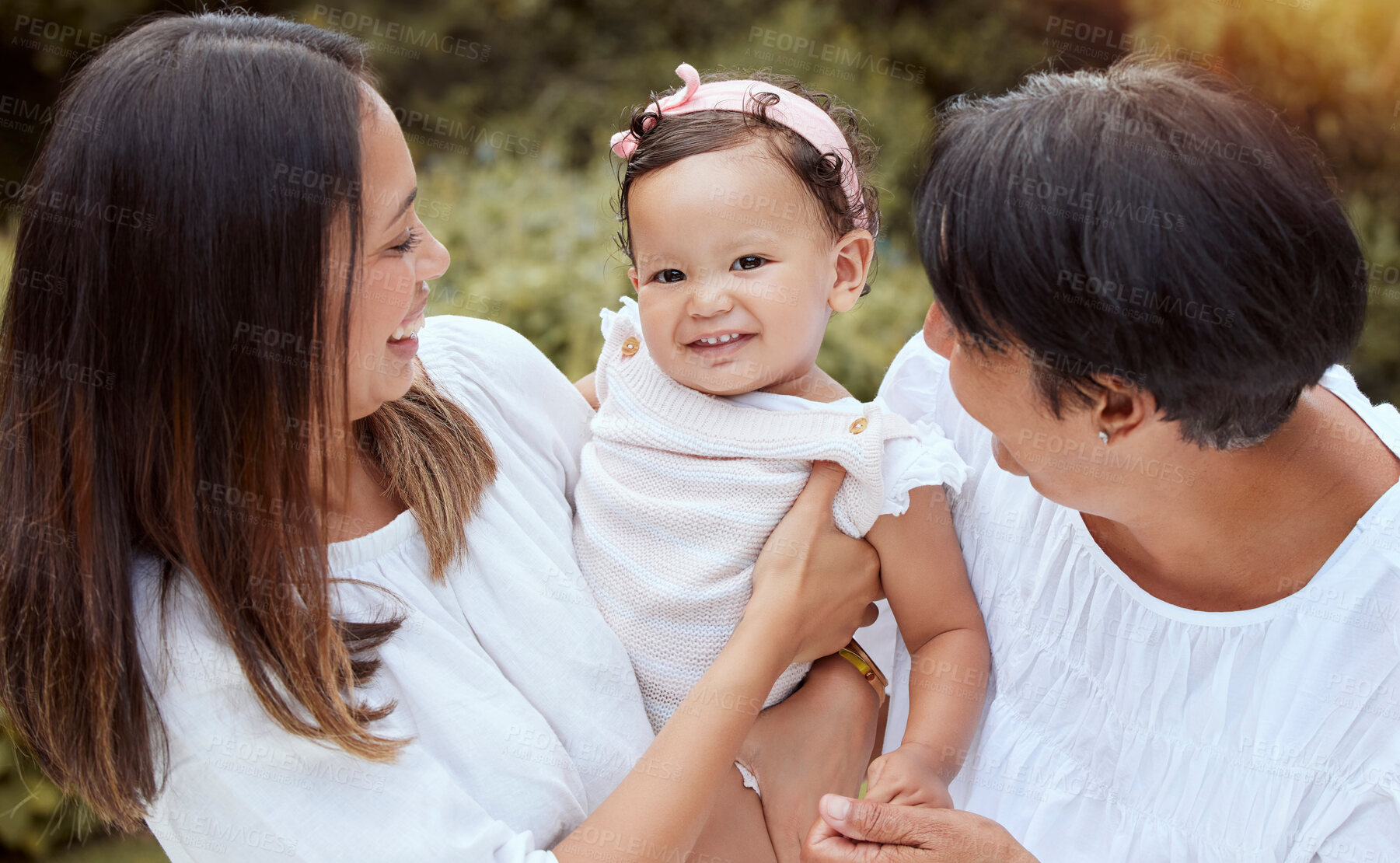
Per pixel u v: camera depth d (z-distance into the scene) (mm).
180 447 1002
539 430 1414
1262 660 1130
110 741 1015
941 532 1351
